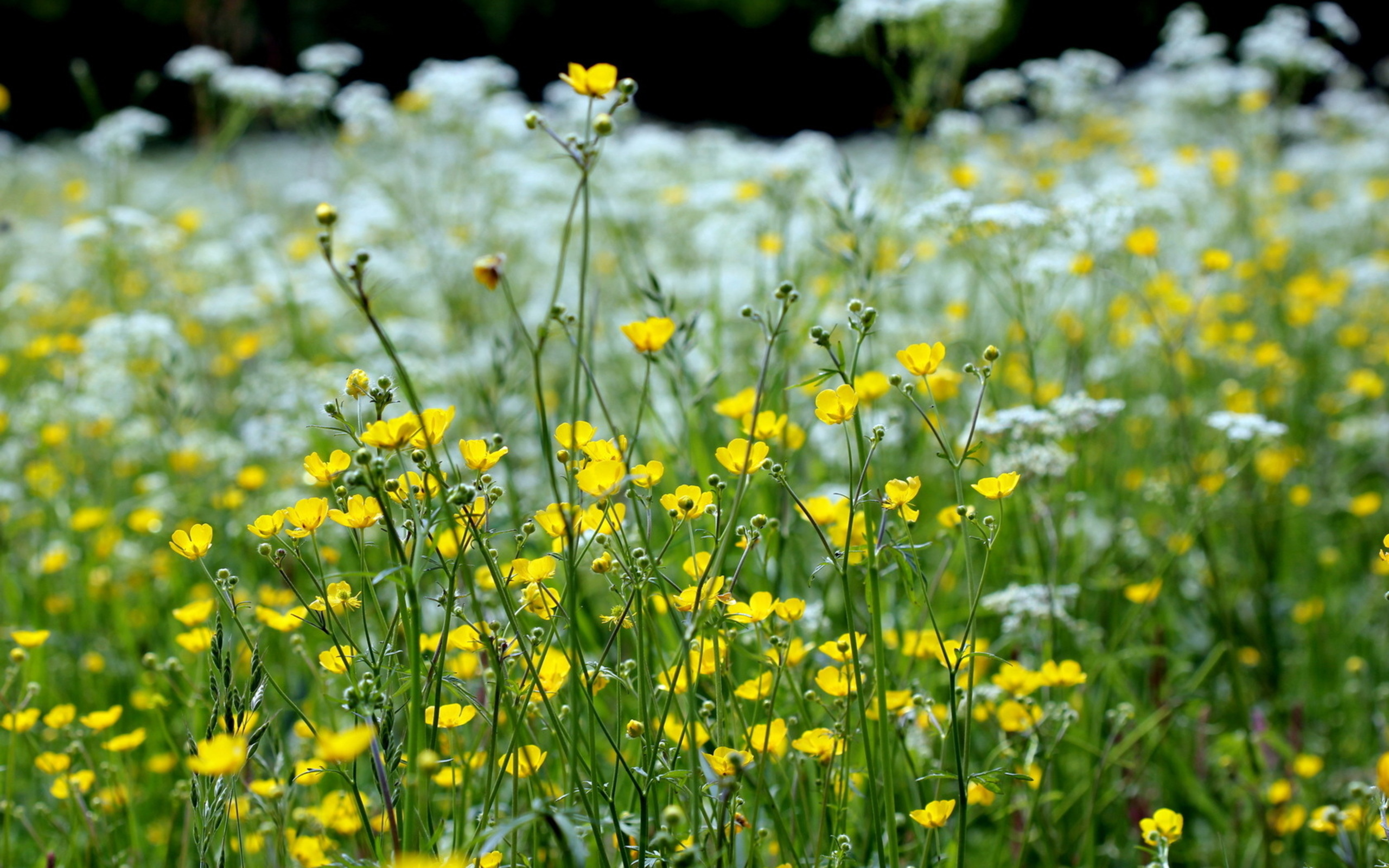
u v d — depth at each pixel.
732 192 5.14
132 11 20.61
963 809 1.54
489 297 5.42
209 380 5.27
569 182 5.74
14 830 2.50
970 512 1.57
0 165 10.19
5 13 20.03
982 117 7.91
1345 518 4.37
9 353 5.49
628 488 1.61
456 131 6.17
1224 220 6.23
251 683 1.57
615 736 1.67
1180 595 3.49
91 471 4.36
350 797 1.89
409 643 1.33
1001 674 2.03
